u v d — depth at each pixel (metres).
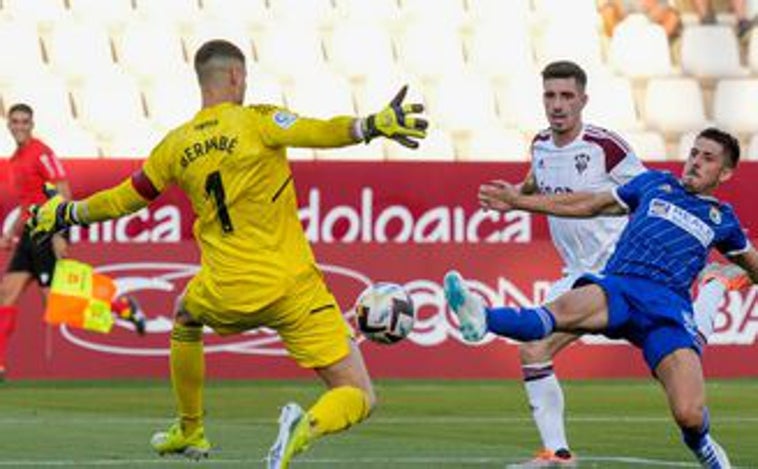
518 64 67.81
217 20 66.56
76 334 51.06
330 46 66.88
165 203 51.31
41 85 63.84
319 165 51.97
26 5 65.88
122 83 64.56
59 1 66.31
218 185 25.19
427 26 67.88
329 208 52.00
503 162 52.72
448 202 52.56
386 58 66.94
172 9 66.75
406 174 52.38
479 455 33.09
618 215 27.47
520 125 66.06
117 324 51.19
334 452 33.16
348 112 65.06
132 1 66.69
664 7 69.94
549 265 52.91
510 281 52.69
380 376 52.22
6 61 64.38
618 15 69.44
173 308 51.34
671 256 26.55
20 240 49.31
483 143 65.12
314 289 25.55
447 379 52.31
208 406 43.56
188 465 30.70
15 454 32.25
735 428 39.31
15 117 49.03
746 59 69.44
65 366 51.00
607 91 67.31
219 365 51.56
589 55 68.44
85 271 49.06
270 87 64.81
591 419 41.16
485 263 52.59
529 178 32.62
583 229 32.16
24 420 39.38
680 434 37.69
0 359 49.41
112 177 51.69
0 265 51.16
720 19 70.19
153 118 64.00
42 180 49.12
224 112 25.36
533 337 25.64
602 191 29.02
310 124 24.66
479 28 68.25
